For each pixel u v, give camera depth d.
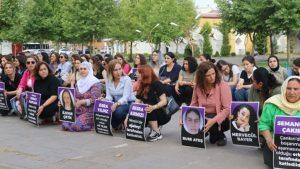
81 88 9.74
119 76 9.45
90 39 41.16
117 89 9.47
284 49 66.44
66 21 39.62
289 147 6.39
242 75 11.34
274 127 6.48
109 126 9.15
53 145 8.46
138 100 9.06
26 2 38.88
